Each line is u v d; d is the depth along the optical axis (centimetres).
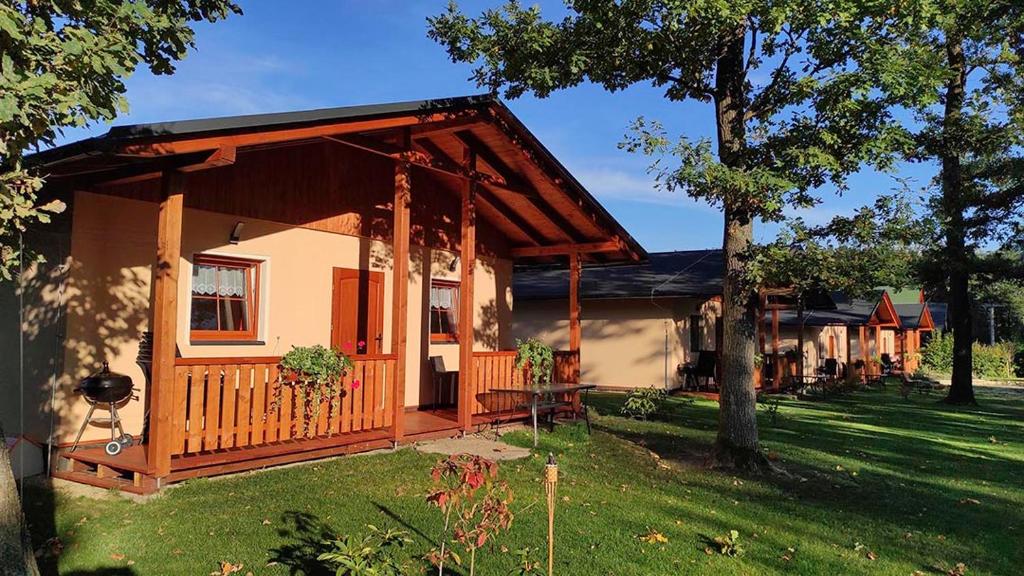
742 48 840
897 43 706
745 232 838
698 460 871
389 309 1041
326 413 769
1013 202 1628
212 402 660
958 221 1711
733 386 831
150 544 471
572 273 1233
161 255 595
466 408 937
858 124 724
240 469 662
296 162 896
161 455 594
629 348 1914
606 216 1123
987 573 493
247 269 852
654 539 529
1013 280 1844
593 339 1977
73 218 671
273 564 439
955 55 1501
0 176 308
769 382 2042
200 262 794
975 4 818
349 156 977
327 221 936
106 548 463
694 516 604
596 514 592
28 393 665
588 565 465
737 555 502
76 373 669
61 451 654
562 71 858
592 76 864
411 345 1082
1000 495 745
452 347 1179
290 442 725
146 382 724
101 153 500
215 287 811
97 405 675
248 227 830
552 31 835
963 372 1864
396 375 830
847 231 780
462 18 880
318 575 425
